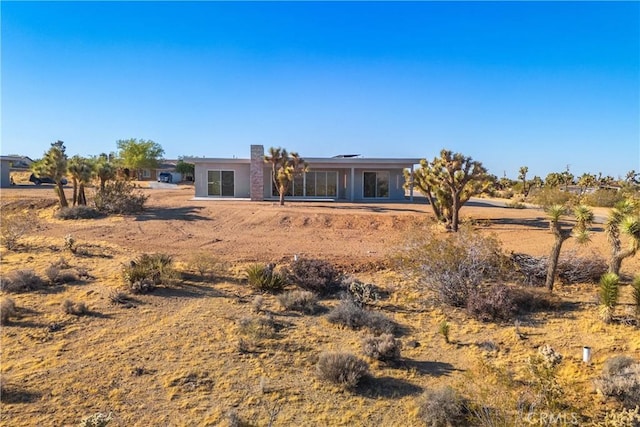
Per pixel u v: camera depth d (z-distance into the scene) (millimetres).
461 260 11727
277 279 11969
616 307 10500
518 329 9648
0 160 46719
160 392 7234
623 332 9328
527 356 8562
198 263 12891
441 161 18938
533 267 12523
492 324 10109
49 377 7496
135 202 24531
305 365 8289
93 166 25484
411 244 13273
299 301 10906
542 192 36438
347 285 12086
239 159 33469
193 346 8766
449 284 11344
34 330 9156
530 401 6590
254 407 6938
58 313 9953
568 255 13086
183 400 7047
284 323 10016
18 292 11055
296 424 6570
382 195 35188
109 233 18734
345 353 8070
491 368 7492
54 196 32562
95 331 9250
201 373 7816
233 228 20750
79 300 10719
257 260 14328
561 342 9125
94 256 14562
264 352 8648
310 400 7191
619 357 7871
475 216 24438
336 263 13938
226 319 10055
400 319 10477
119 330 9336
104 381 7457
